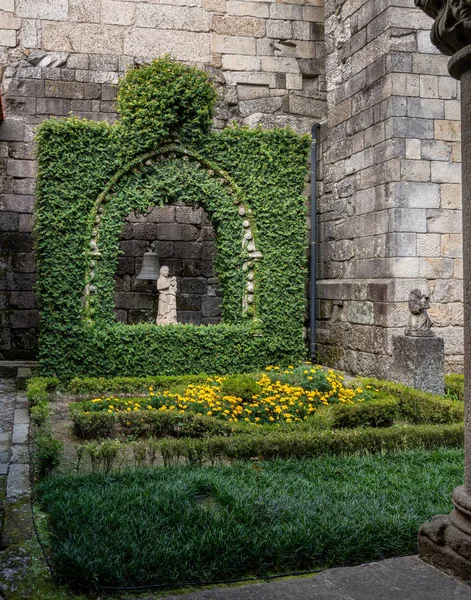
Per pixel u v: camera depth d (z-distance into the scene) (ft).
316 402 29.96
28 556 14.56
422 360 33.47
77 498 17.02
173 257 48.75
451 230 38.93
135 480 19.10
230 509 16.75
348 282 43.06
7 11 46.21
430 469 21.04
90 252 39.81
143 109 40.50
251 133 42.78
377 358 39.19
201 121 41.81
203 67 48.70
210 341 41.04
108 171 40.19
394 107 38.68
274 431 24.81
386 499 17.89
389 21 39.06
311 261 47.96
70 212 39.32
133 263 47.98
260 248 42.52
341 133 45.16
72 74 46.91
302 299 43.16
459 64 13.55
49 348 38.86
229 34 49.16
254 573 14.01
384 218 39.22
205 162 41.98
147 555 13.73
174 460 23.00
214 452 22.21
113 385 35.99
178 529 14.98
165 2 48.26
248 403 29.86
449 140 39.17
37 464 20.81
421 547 13.99
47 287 38.96
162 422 26.30
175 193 41.52
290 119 49.26
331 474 20.59
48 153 39.17
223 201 42.27
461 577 12.87
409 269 38.27
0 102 42.83
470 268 13.15
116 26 47.60
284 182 43.16
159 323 43.19
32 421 27.27
